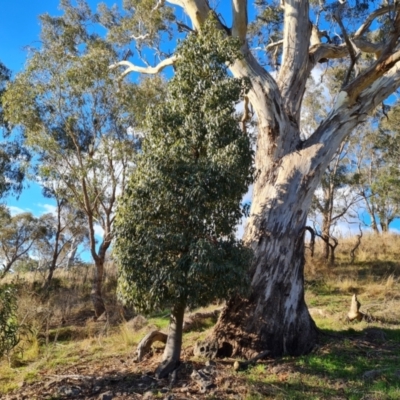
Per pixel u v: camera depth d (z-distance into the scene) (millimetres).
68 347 10164
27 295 14078
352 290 14367
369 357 7570
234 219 6852
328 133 9188
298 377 6766
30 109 14867
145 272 6445
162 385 6664
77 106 15164
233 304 8008
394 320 10367
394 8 10492
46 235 24469
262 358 7535
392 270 18016
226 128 7043
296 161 8906
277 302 7984
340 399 6027
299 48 10086
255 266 8148
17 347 9453
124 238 6625
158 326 11562
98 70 14781
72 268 22984
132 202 6676
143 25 16750
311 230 8828
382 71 9258
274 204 8562
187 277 6285
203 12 9984
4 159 20391
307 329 8164
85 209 16109
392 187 22609
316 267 17922
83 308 16203
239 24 9555
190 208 6496
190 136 7113
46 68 14742
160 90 15953
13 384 7438
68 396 6602
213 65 7426
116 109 15305
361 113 9383
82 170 14891
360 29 12289
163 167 6637
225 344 7750
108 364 8070
